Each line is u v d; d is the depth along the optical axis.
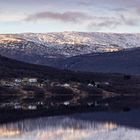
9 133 135.25
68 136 130.00
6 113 196.88
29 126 152.75
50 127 150.50
